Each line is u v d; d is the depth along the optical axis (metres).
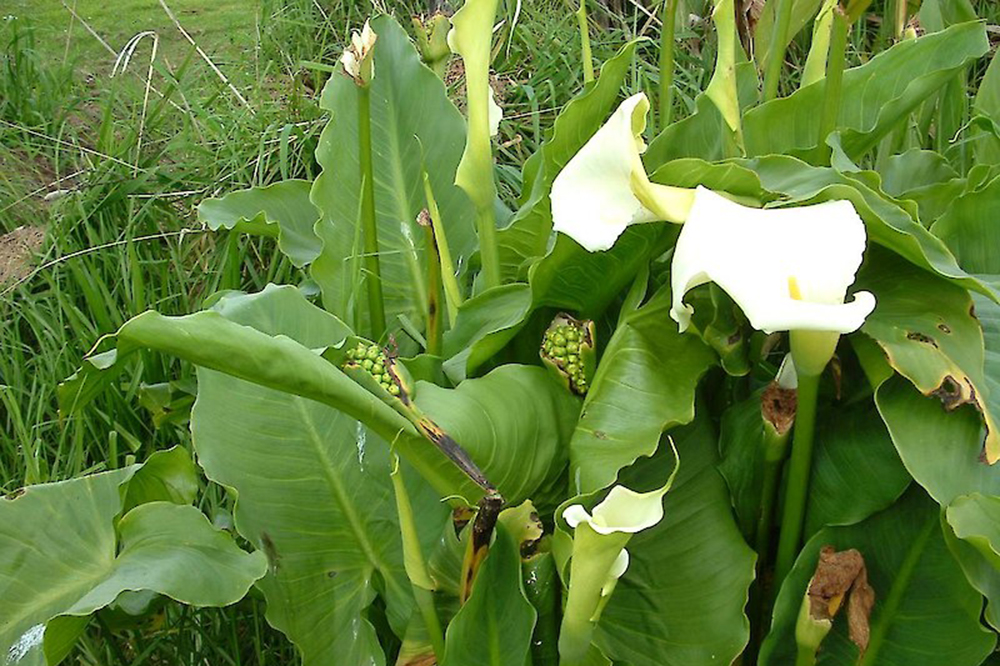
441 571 0.78
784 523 0.75
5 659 0.69
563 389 0.80
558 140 0.87
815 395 0.69
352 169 1.03
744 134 0.94
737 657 0.76
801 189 0.71
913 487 0.74
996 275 0.80
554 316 0.87
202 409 0.80
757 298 0.58
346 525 0.81
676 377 0.75
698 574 0.76
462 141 1.06
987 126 1.00
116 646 0.88
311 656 0.78
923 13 1.21
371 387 0.69
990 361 0.72
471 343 0.88
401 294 1.04
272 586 0.77
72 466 1.04
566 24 1.75
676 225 0.76
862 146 0.90
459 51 0.79
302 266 1.07
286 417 0.82
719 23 0.80
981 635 0.70
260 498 0.80
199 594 0.71
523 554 0.74
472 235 1.06
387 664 0.86
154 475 0.83
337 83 1.03
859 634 0.72
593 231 0.67
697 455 0.79
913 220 0.69
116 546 0.75
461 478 0.74
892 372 0.69
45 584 0.73
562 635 0.66
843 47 0.81
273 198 1.11
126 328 0.60
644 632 0.76
